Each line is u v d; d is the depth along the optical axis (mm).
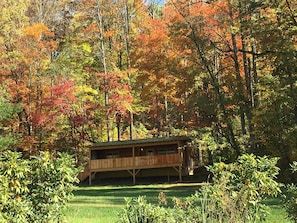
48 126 32500
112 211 12328
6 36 31031
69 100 31469
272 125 19656
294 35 20484
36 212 6379
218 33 26594
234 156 25688
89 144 31906
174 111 33562
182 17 26031
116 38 38906
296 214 6652
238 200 5238
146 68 29938
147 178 31547
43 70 31922
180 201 5766
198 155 33344
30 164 6516
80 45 36344
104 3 37438
